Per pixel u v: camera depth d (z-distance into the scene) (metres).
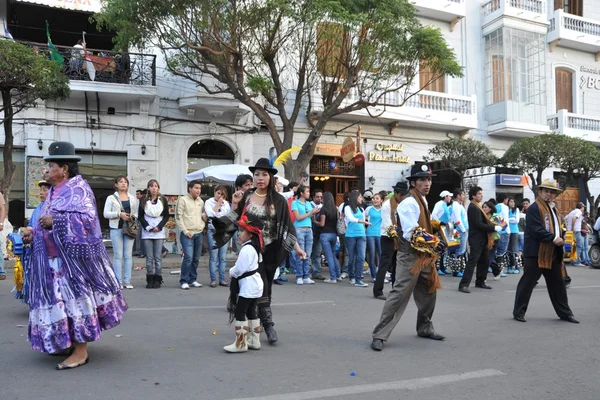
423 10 19.53
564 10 22.34
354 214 9.91
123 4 12.07
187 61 13.77
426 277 5.55
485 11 20.86
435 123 19.14
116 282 4.59
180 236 9.09
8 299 7.72
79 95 14.84
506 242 11.55
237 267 4.97
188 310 6.96
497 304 8.05
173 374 4.20
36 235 4.27
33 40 15.93
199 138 16.31
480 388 4.04
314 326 6.18
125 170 15.62
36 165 14.45
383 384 4.07
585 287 10.34
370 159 18.75
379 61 14.00
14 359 4.55
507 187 20.72
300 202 10.11
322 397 3.75
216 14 12.19
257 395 3.75
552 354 5.09
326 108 14.07
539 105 20.67
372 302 7.98
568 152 16.64
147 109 15.59
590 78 22.83
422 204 5.45
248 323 5.07
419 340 5.60
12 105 11.88
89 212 4.33
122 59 15.15
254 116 17.00
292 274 11.57
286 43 14.48
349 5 12.54
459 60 20.45
